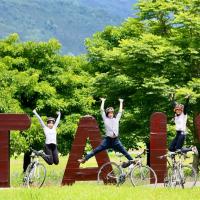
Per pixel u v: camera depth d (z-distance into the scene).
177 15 51.69
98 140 36.34
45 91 59.28
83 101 61.53
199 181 37.09
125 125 54.91
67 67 64.50
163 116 36.97
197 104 52.91
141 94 52.66
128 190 30.16
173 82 53.34
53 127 35.06
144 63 52.00
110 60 52.41
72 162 36.22
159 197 27.70
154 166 36.59
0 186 35.09
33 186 33.72
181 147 33.59
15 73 59.47
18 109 57.03
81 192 29.31
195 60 54.03
